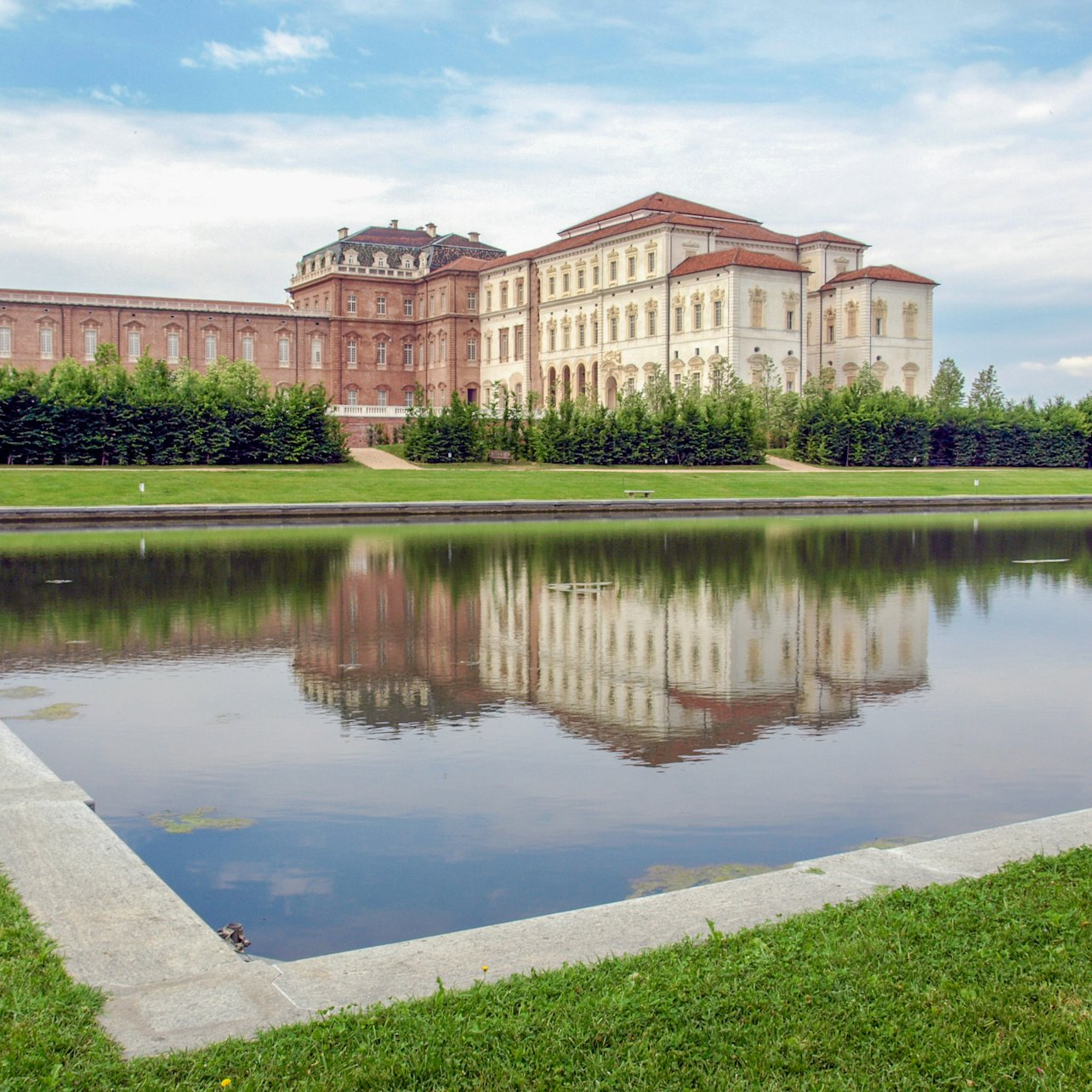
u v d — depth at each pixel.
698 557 48.22
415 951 10.17
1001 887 10.98
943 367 146.38
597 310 143.88
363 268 162.75
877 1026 8.53
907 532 61.12
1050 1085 7.80
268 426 99.38
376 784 17.86
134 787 17.75
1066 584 40.22
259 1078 7.86
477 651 28.16
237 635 30.09
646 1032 8.46
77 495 74.25
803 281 128.88
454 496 80.56
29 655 27.64
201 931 10.38
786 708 22.80
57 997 8.95
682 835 15.66
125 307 146.12
